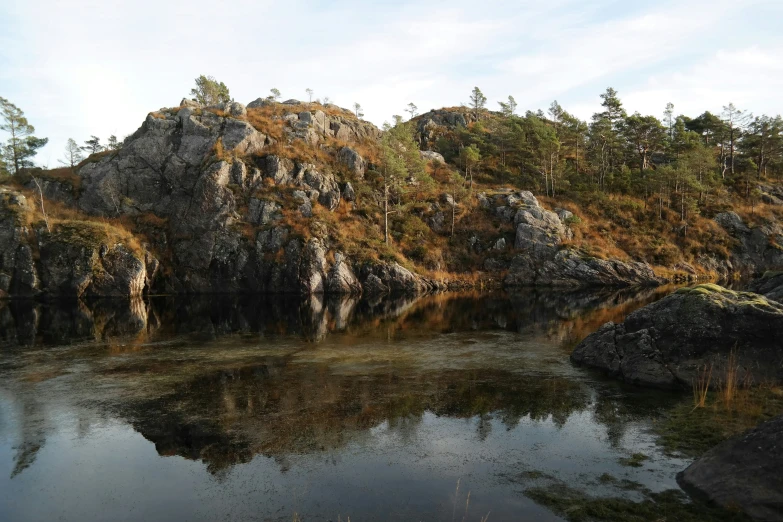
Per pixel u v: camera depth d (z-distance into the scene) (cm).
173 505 786
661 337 1472
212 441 1045
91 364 1789
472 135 8162
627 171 6900
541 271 5388
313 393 1383
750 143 7331
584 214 6203
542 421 1131
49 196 5422
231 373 1634
